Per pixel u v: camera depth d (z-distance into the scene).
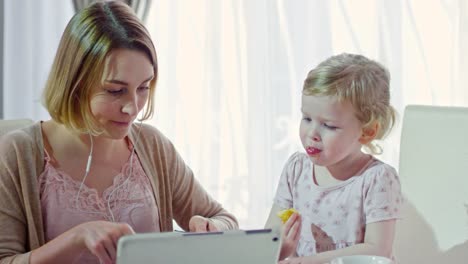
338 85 1.42
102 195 1.48
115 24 1.35
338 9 2.78
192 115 2.91
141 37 1.37
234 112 2.88
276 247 1.06
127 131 1.40
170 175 1.65
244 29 2.83
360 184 1.49
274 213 1.62
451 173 1.66
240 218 2.92
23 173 1.42
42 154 1.46
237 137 2.89
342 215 1.51
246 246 1.04
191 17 2.88
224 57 2.87
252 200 2.86
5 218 1.40
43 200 1.44
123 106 1.36
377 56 2.74
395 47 2.72
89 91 1.36
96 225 1.24
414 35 2.73
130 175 1.53
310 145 1.48
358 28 2.77
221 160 2.91
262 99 2.83
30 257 1.28
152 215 1.53
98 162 1.50
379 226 1.45
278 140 2.85
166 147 1.65
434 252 1.67
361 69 1.45
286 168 1.62
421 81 2.75
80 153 1.48
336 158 1.47
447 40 2.72
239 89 2.87
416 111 1.74
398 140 2.73
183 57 2.90
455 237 1.64
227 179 2.91
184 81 2.91
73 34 1.36
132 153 1.55
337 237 1.51
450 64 2.72
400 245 1.72
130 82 1.34
